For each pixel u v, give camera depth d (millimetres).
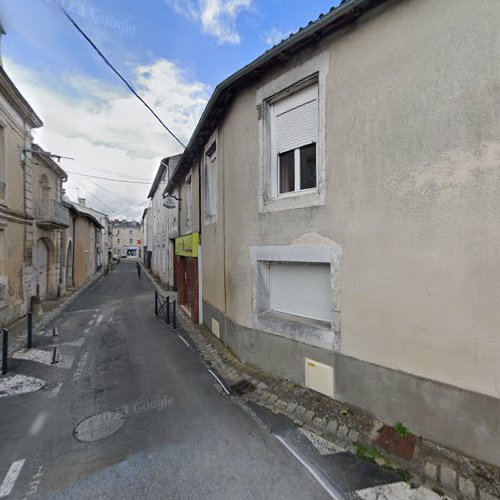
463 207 2947
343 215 3902
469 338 2932
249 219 5340
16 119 9672
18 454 3229
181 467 3016
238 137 5566
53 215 11883
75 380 5168
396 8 3387
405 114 3330
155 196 27328
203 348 6805
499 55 2750
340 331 3996
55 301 13281
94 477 2883
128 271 32875
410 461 3014
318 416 3832
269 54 4438
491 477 2732
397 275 3418
